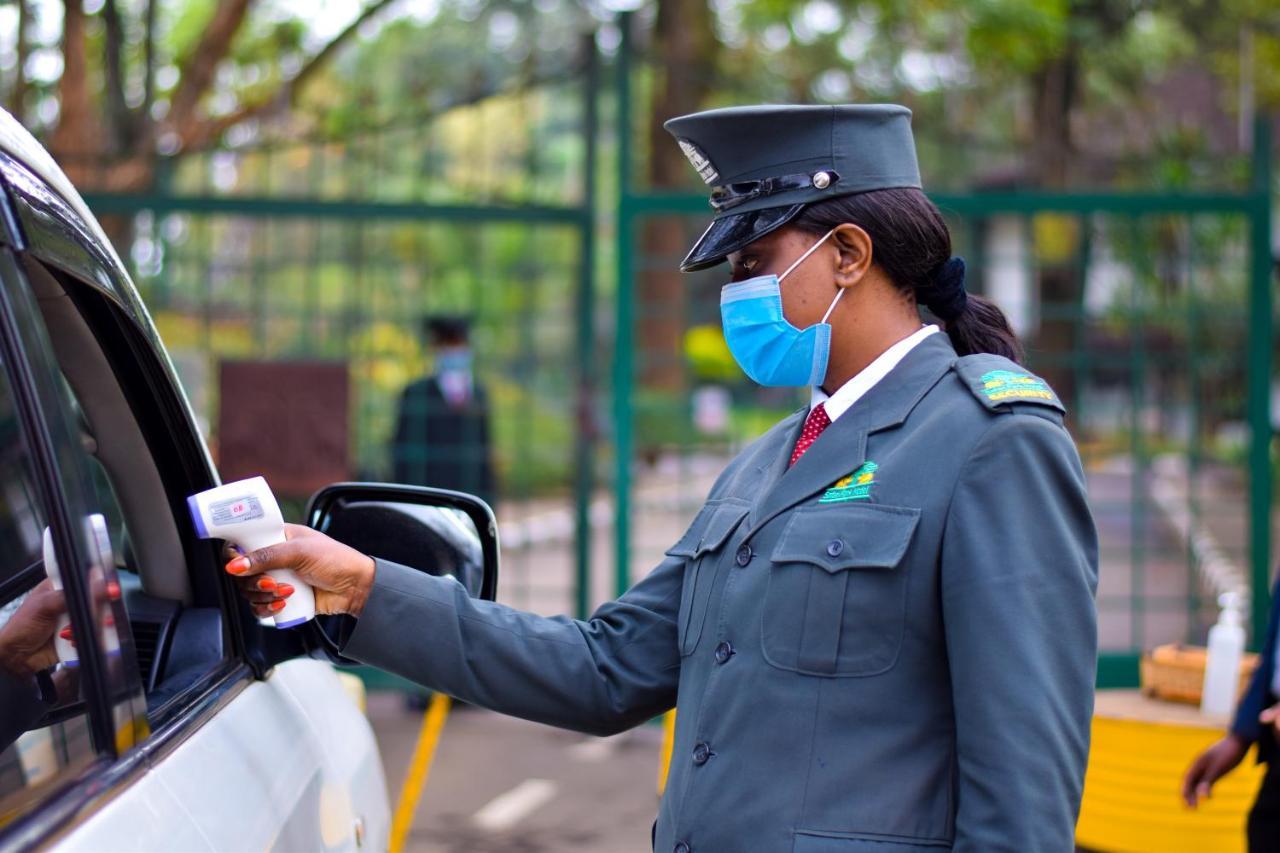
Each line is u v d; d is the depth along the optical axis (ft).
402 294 22.41
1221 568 26.37
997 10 34.73
